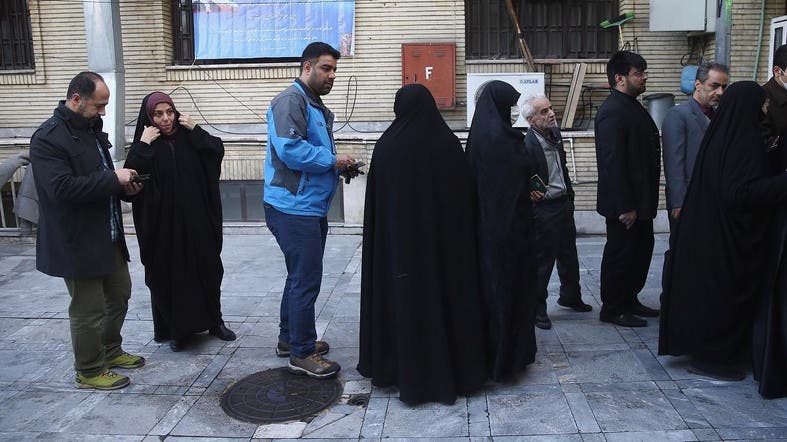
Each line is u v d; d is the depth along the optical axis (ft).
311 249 13.58
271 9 28.96
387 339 12.94
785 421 11.51
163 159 14.93
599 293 19.17
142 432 11.90
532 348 13.44
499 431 11.51
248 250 25.16
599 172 15.69
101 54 26.99
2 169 23.48
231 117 29.55
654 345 15.03
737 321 12.87
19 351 15.71
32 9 29.53
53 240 12.73
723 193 12.35
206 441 11.56
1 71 30.14
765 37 26.25
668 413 11.89
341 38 28.81
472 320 12.71
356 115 29.17
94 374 13.67
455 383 12.69
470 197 12.74
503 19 29.30
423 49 28.25
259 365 14.67
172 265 15.08
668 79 28.40
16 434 11.85
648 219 15.52
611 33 29.40
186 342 16.03
